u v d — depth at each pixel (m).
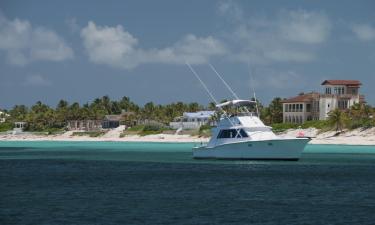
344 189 100.00
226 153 143.38
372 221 72.38
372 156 186.12
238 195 93.00
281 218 73.94
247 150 139.75
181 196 92.00
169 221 72.19
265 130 139.75
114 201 86.75
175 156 192.50
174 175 122.81
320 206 82.25
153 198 89.81
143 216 75.12
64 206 82.19
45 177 122.25
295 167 137.12
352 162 158.25
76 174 128.50
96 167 148.00
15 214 76.31
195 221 72.19
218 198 89.75
